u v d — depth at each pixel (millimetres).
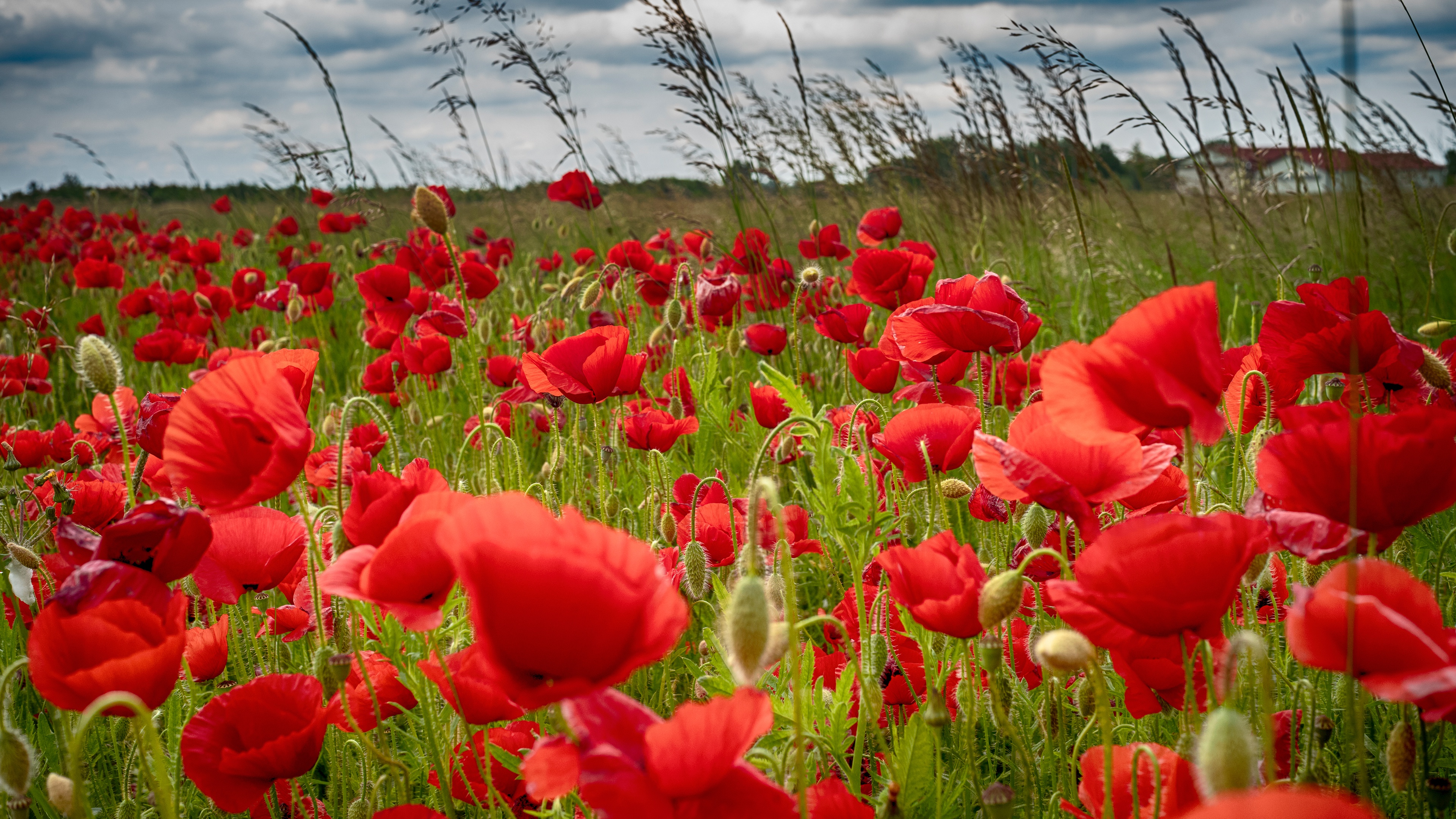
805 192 7172
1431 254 4191
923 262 4020
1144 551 1360
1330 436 1441
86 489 2840
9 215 12250
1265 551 1547
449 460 4719
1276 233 6645
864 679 1898
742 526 2795
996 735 2453
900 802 1918
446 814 2088
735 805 1289
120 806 2090
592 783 1180
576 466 3297
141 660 1511
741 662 1368
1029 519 2107
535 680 1213
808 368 5711
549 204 10977
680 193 8945
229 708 1869
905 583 1791
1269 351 2299
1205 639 1451
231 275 11281
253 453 1645
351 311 8812
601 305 5586
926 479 2566
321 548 2203
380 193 9320
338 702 1964
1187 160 5656
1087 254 5637
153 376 6207
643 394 4746
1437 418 1406
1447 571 2607
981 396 2768
